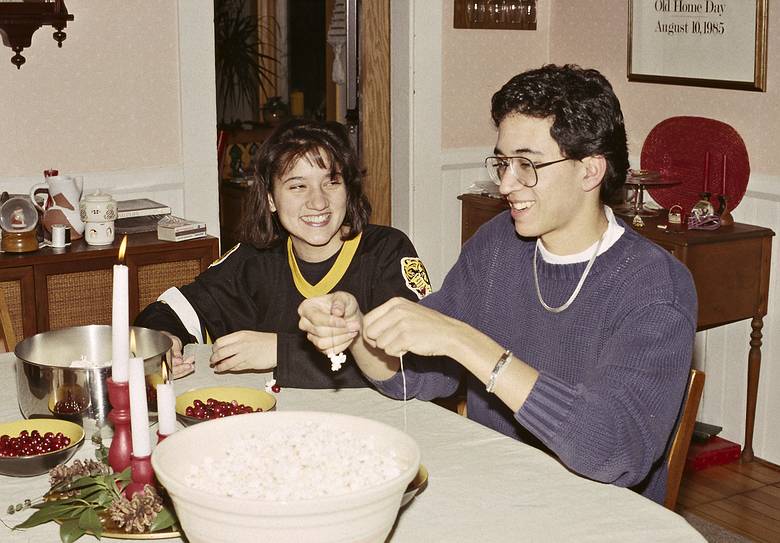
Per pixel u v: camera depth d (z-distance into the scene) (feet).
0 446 4.88
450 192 14.20
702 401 12.14
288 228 6.75
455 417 5.57
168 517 4.14
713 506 10.45
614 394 4.74
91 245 10.61
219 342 6.27
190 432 4.24
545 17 14.26
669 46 12.08
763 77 10.96
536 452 5.07
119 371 4.50
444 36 13.71
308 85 16.03
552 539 4.17
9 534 4.20
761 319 11.04
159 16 11.92
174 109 12.20
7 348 7.20
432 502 4.51
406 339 4.75
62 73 11.47
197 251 10.95
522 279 5.83
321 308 5.17
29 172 11.48
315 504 3.46
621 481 4.73
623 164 5.33
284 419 4.44
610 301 5.33
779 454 11.43
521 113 5.16
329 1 15.19
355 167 6.79
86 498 4.33
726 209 11.13
